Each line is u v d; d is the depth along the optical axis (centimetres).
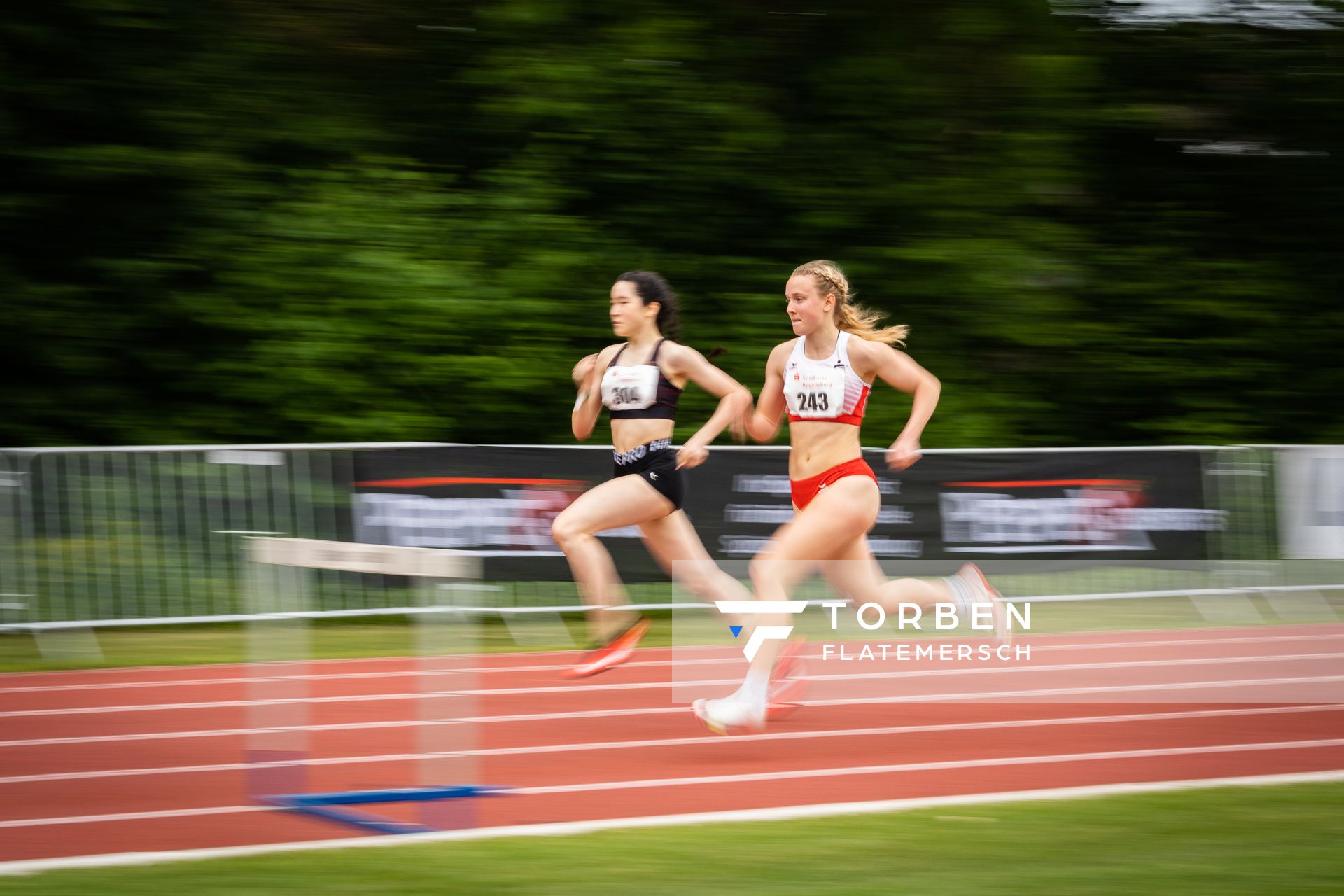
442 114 2562
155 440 2256
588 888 685
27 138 2281
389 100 2562
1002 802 888
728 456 1773
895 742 1140
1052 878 702
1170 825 819
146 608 1648
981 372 2597
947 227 2541
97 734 1181
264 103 2420
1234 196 2900
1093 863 731
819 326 1071
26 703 1341
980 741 1147
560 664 1588
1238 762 1063
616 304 1339
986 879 700
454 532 1702
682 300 2459
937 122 2577
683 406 2389
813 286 1062
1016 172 2572
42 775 1022
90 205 2325
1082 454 1884
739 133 2431
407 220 2342
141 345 2316
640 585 1777
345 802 899
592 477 1759
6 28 2212
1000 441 2500
